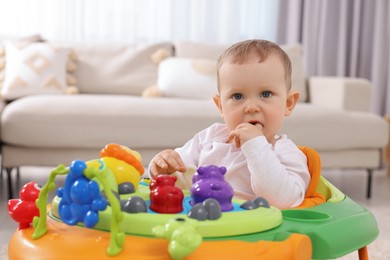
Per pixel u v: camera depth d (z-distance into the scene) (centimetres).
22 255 71
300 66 288
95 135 213
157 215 73
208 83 263
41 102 216
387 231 184
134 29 340
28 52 263
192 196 80
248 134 95
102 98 227
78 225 76
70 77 271
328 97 272
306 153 108
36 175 280
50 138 210
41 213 74
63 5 330
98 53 284
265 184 92
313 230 79
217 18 351
